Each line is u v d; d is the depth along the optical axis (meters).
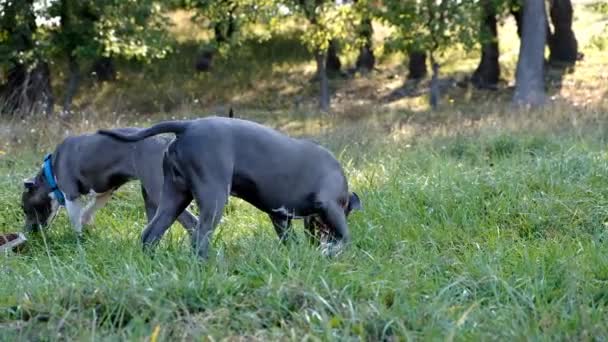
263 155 10.66
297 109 38.62
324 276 9.17
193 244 10.31
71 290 8.73
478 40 35.44
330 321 8.05
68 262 10.91
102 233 13.15
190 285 8.82
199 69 45.00
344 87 42.59
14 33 34.62
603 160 16.12
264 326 8.30
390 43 36.34
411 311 8.34
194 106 40.34
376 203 13.85
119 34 35.97
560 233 12.58
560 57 42.00
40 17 35.09
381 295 8.98
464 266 10.19
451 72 42.94
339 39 39.44
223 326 8.12
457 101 38.28
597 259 10.27
